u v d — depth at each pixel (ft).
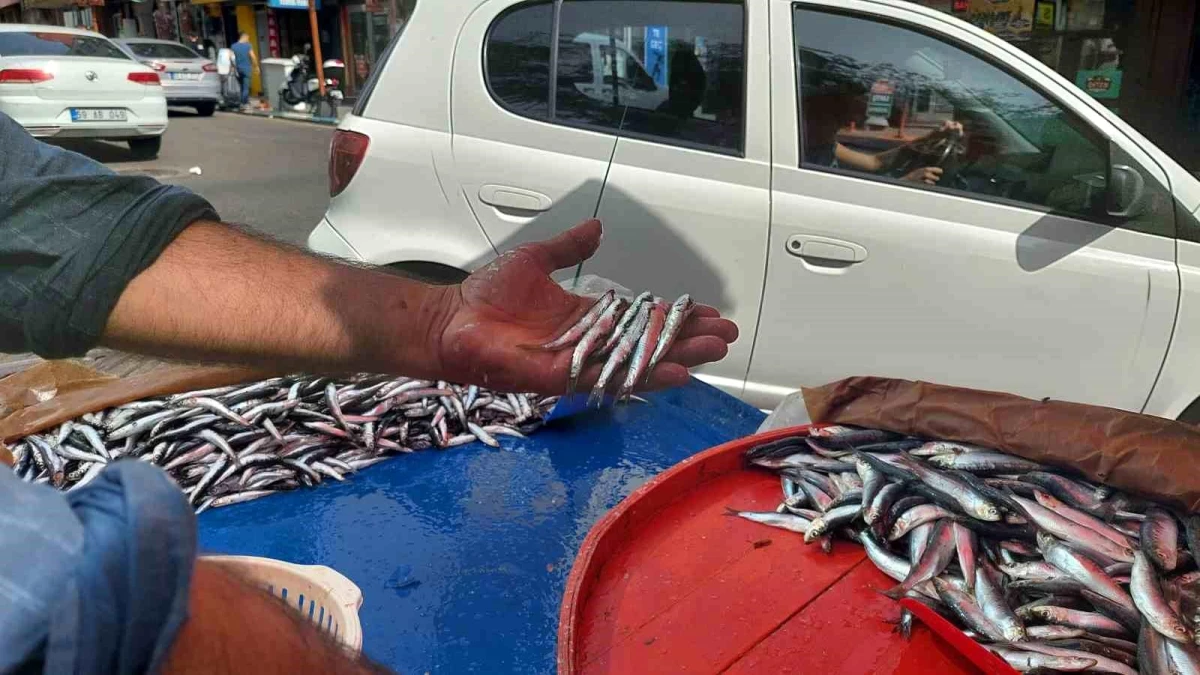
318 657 1.81
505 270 4.53
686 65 10.87
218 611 1.60
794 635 4.32
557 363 4.42
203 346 3.26
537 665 4.97
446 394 8.01
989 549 4.99
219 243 3.45
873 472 5.45
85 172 3.13
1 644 1.29
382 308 3.87
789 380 11.27
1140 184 9.99
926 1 28.76
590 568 4.54
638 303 4.97
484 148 11.07
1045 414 5.52
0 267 2.82
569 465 7.30
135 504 1.41
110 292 2.94
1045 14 27.02
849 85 10.73
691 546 5.01
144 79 35.63
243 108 67.21
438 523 6.36
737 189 10.73
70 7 92.73
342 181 11.38
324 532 6.20
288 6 61.72
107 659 1.37
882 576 4.82
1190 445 5.05
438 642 5.13
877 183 10.66
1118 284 10.14
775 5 10.76
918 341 10.75
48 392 8.20
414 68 11.23
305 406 7.73
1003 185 10.57
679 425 8.20
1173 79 26.04
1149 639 4.20
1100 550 4.75
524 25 11.07
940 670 4.10
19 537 1.37
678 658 4.13
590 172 10.91
